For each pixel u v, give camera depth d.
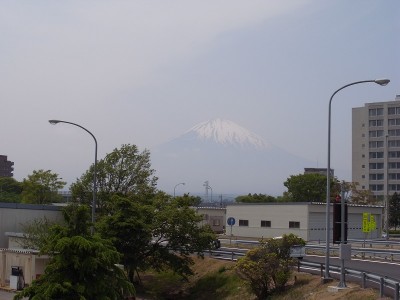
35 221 40.22
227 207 69.19
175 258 37.66
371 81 24.55
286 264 29.09
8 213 43.41
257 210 65.38
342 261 24.91
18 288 32.75
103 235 34.66
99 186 46.09
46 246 16.94
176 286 39.25
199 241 37.94
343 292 24.05
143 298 35.25
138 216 36.22
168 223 37.38
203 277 38.31
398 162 138.12
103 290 16.41
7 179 123.19
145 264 36.75
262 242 30.48
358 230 65.44
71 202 46.09
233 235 67.75
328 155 26.47
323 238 61.12
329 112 26.34
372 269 32.16
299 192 92.88
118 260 17.12
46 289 15.77
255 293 29.78
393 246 51.16
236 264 29.97
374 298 21.81
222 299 33.16
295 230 60.97
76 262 16.03
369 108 142.25
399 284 20.72
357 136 144.00
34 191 69.06
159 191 45.88
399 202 98.75
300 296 26.55
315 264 30.23
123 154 46.88
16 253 34.06
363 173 142.00
